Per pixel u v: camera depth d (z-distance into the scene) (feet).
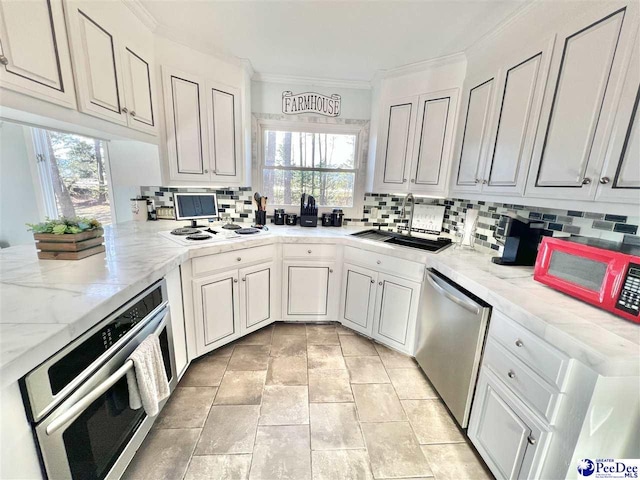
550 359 2.97
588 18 3.38
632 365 2.35
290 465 4.11
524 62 4.44
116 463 3.34
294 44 6.36
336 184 9.36
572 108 3.61
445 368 5.09
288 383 5.79
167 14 5.34
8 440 2.11
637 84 2.87
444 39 5.78
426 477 4.03
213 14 5.29
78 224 4.42
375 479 3.97
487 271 4.83
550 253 3.98
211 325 6.24
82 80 3.99
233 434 4.58
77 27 3.85
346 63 7.23
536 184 4.20
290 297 7.82
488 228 6.32
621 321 3.00
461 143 6.23
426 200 8.52
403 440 4.60
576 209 3.60
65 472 2.57
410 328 6.50
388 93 7.52
